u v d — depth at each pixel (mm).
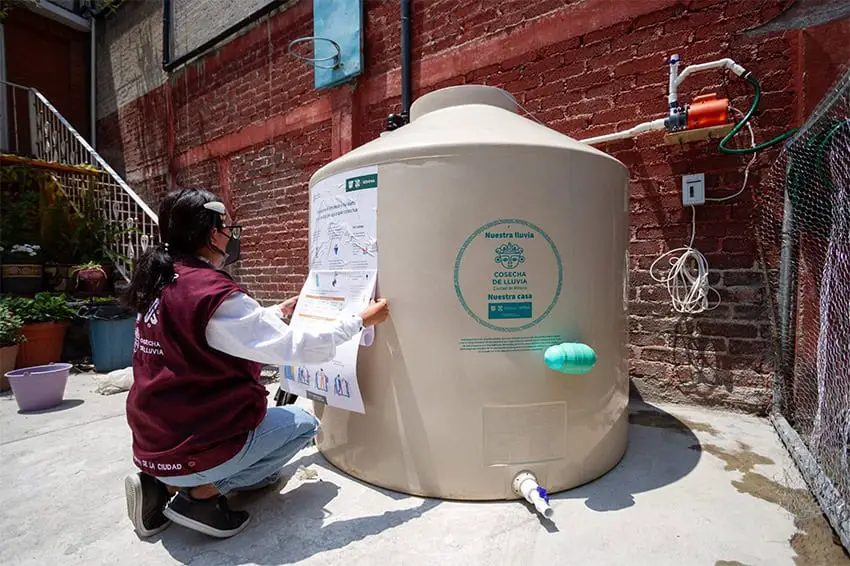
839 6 2439
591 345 1941
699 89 2793
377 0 4223
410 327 1854
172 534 1681
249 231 5504
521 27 3418
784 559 1468
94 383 3896
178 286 1518
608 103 3082
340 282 2039
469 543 1569
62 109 7977
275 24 5070
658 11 2896
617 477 2023
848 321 2045
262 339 1505
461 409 1820
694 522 1672
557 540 1579
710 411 2832
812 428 2375
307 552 1544
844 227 2109
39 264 5230
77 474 2182
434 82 3875
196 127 6152
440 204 1805
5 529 1727
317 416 2379
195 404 1505
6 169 5352
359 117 4395
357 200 1970
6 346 3705
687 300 2824
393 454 1921
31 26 7562
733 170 2719
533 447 1846
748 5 2648
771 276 2654
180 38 6406
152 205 6941
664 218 2926
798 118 2549
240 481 1738
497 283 1803
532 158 1807
